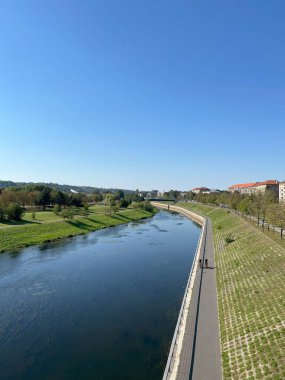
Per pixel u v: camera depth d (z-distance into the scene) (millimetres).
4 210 99188
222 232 87062
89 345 31375
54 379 26141
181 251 75750
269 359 22828
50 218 115500
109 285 49375
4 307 40406
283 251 45875
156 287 48656
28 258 66000
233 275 44312
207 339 27438
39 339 32500
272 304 30906
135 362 28484
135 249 77500
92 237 95375
